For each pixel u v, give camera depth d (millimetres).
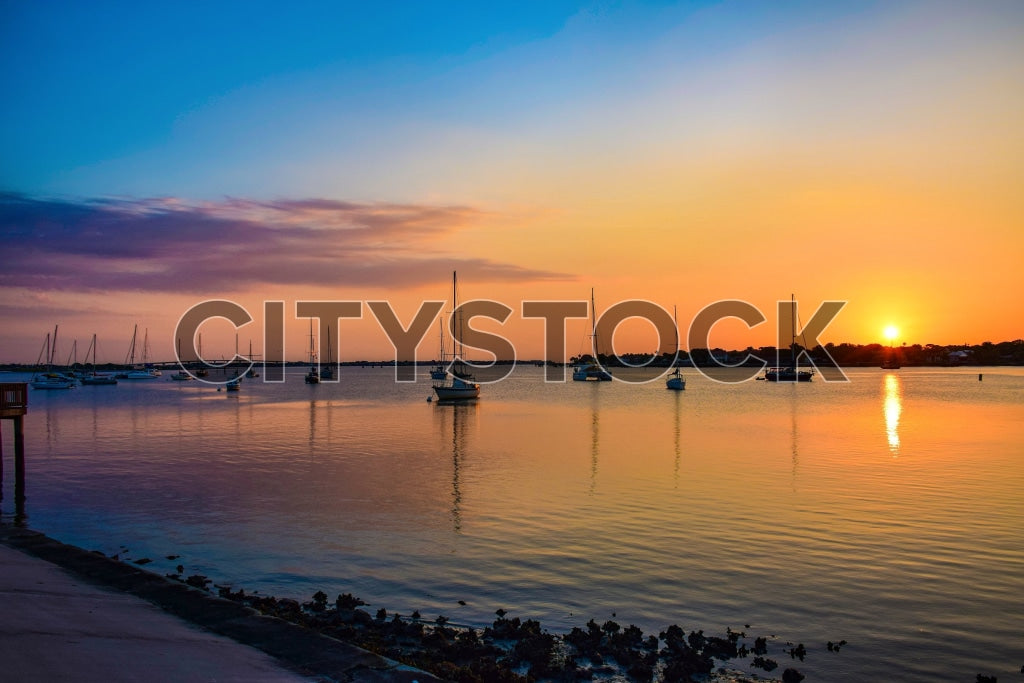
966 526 22281
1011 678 12586
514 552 19891
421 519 23766
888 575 17766
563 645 13969
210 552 20125
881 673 12781
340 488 29453
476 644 13844
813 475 31953
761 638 14234
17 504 26469
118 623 13164
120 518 24188
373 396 111625
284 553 19984
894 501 25969
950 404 82750
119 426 59094
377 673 11250
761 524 22656
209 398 105750
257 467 35562
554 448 42906
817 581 17359
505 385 155500
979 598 16203
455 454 40344
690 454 39531
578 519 23531
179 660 11477
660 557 19297
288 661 11711
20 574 16047
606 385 153875
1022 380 162125
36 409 81062
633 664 12938
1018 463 35531
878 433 50438
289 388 145875
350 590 17094
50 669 10688
